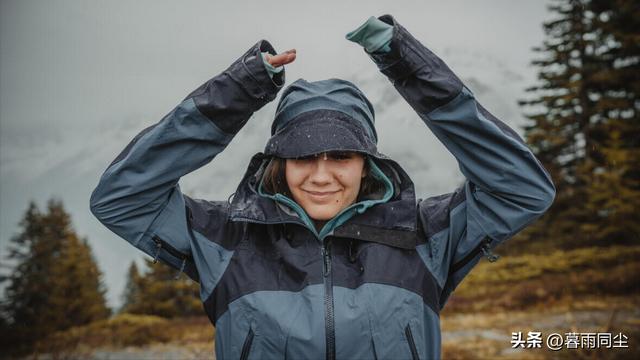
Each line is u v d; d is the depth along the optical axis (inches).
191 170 81.7
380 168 91.5
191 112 78.5
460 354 356.8
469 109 76.5
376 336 78.6
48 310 914.1
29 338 783.1
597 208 867.4
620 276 609.3
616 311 469.1
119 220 80.7
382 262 82.4
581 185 966.4
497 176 77.8
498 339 402.0
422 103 78.6
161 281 899.4
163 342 501.7
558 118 986.1
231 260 84.3
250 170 89.4
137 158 78.4
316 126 84.0
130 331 574.2
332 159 84.9
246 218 84.7
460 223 83.9
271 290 81.4
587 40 991.0
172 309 880.9
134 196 79.7
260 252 85.5
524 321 471.2
